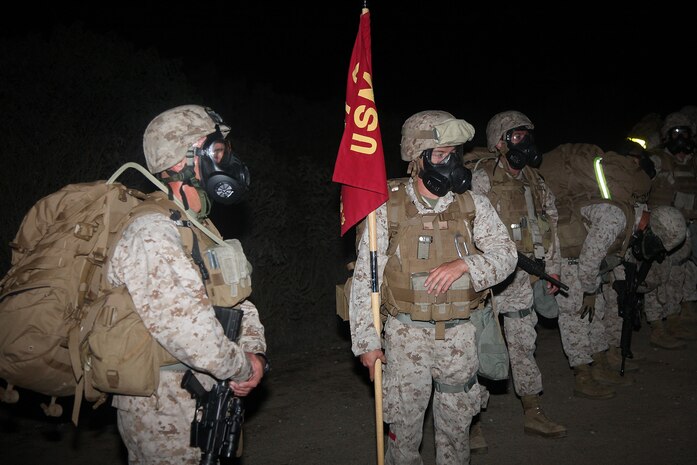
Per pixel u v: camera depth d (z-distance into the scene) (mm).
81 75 6277
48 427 4730
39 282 2330
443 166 3244
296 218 7391
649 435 4496
